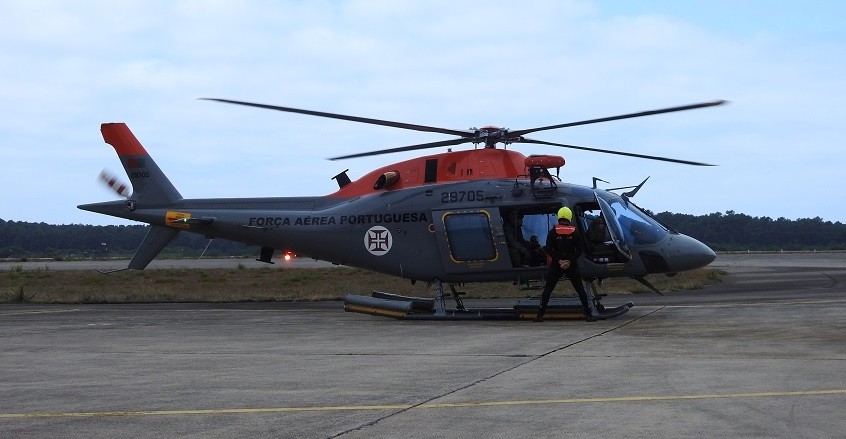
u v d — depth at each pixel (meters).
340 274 42.09
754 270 40.19
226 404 7.26
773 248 147.25
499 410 6.75
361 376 8.72
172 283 36.47
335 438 5.93
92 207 21.17
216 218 19.44
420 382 8.25
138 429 6.34
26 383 8.55
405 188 17.30
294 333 13.62
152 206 20.75
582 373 8.59
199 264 75.00
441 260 16.62
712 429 5.95
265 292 27.33
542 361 9.57
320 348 11.35
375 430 6.15
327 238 17.92
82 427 6.44
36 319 17.12
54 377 8.95
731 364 8.98
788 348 10.30
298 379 8.59
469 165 16.78
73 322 16.28
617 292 24.23
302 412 6.86
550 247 14.95
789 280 29.62
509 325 14.71
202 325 15.37
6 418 6.79
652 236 16.11
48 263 90.06
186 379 8.71
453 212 16.48
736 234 157.38
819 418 6.24
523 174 16.62
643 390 7.50
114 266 73.50
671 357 9.66
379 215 17.31
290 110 15.73
